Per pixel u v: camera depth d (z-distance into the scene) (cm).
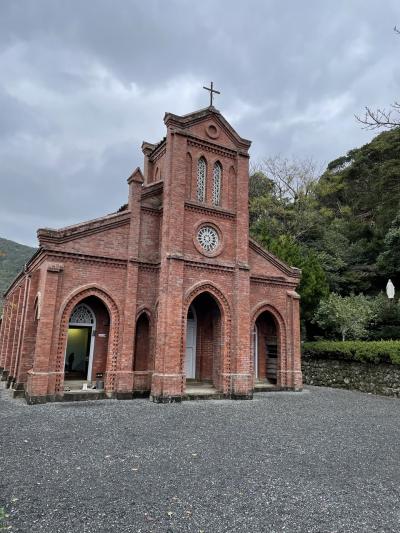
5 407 1409
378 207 2508
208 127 1970
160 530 504
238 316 1861
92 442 927
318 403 1683
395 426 1219
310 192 4241
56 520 523
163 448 888
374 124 1154
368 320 2520
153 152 2295
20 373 1697
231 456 840
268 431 1097
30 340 1731
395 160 2297
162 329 1659
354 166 4462
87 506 571
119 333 1720
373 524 538
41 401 1505
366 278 3359
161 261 1761
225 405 1574
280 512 568
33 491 624
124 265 1784
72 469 733
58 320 1588
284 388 2136
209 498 612
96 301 1814
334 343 2347
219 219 1945
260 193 4341
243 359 1828
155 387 1623
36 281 1789
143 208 1886
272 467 773
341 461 827
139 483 668
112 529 502
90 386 1725
